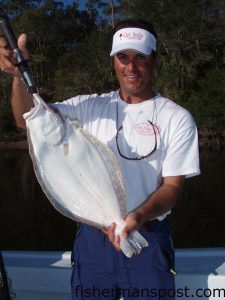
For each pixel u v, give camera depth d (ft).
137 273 8.19
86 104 8.86
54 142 7.54
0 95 124.16
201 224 38.11
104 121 8.59
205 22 109.91
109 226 7.34
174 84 108.47
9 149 110.42
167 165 8.24
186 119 8.32
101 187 7.54
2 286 8.05
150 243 8.19
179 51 108.06
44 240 35.22
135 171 8.26
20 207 46.32
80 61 122.21
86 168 7.60
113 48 8.44
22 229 38.47
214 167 70.23
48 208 45.50
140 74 8.28
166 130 8.29
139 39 8.17
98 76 119.03
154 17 109.70
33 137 7.53
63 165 7.57
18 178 64.75
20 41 7.89
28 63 7.97
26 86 7.79
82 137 7.67
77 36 152.05
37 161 7.50
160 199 7.80
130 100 8.56
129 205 8.25
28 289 10.52
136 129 8.34
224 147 97.86
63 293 10.38
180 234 35.73
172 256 8.47
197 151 8.38
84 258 8.43
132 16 118.73
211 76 105.81
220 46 113.19
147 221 8.16
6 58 7.77
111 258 8.24
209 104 101.71
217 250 11.20
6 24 7.77
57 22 146.51
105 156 7.63
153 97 8.62
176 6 108.99
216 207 43.73
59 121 7.58
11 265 10.65
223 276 9.84
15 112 8.43
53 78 137.90
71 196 7.57
